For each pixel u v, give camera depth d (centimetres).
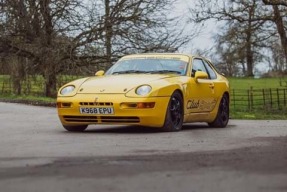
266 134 887
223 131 965
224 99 1135
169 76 970
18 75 2539
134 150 658
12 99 2250
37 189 417
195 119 1025
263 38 3344
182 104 965
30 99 2236
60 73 2473
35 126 1074
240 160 554
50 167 520
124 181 444
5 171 502
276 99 2697
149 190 410
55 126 1076
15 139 809
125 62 1058
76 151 648
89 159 575
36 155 614
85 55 2475
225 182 437
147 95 888
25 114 1446
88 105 908
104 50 2461
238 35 3481
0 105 1875
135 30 2430
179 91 957
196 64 1076
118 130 974
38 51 2447
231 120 1410
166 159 569
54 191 409
